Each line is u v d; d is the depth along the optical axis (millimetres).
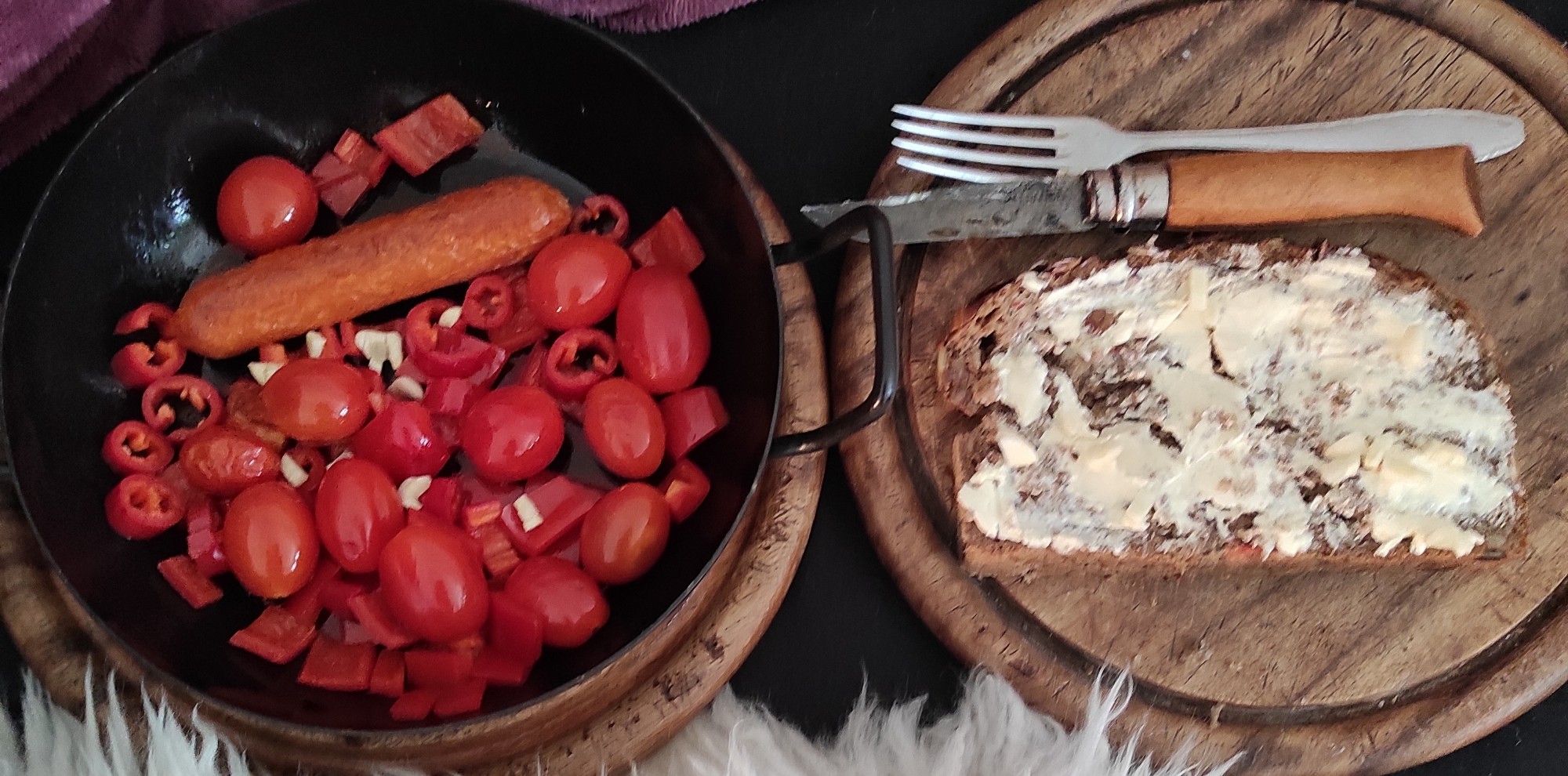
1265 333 441
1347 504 435
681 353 433
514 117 464
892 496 447
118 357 432
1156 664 447
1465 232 439
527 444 422
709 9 486
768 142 492
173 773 416
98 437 430
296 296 426
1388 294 444
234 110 439
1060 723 445
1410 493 432
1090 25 462
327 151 462
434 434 431
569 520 434
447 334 439
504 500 438
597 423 425
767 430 399
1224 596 448
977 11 494
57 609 428
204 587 429
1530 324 453
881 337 384
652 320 431
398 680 421
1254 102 462
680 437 440
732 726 453
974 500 435
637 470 429
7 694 454
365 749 426
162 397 439
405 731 381
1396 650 446
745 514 437
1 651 456
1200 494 434
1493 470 437
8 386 393
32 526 390
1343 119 454
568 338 441
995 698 443
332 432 427
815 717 471
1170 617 447
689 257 453
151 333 445
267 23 418
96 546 420
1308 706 446
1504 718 444
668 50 493
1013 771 443
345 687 421
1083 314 443
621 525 421
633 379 439
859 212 395
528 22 425
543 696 385
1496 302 455
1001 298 443
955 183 462
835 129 493
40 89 453
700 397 439
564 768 430
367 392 434
